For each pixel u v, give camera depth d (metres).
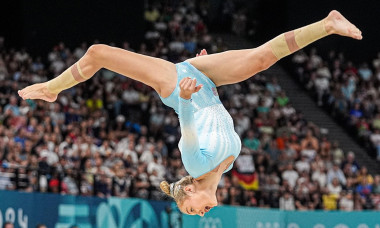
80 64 7.49
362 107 29.09
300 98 30.08
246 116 25.31
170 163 20.59
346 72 30.48
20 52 23.72
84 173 15.66
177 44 28.81
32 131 18.22
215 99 7.42
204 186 7.18
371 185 23.11
